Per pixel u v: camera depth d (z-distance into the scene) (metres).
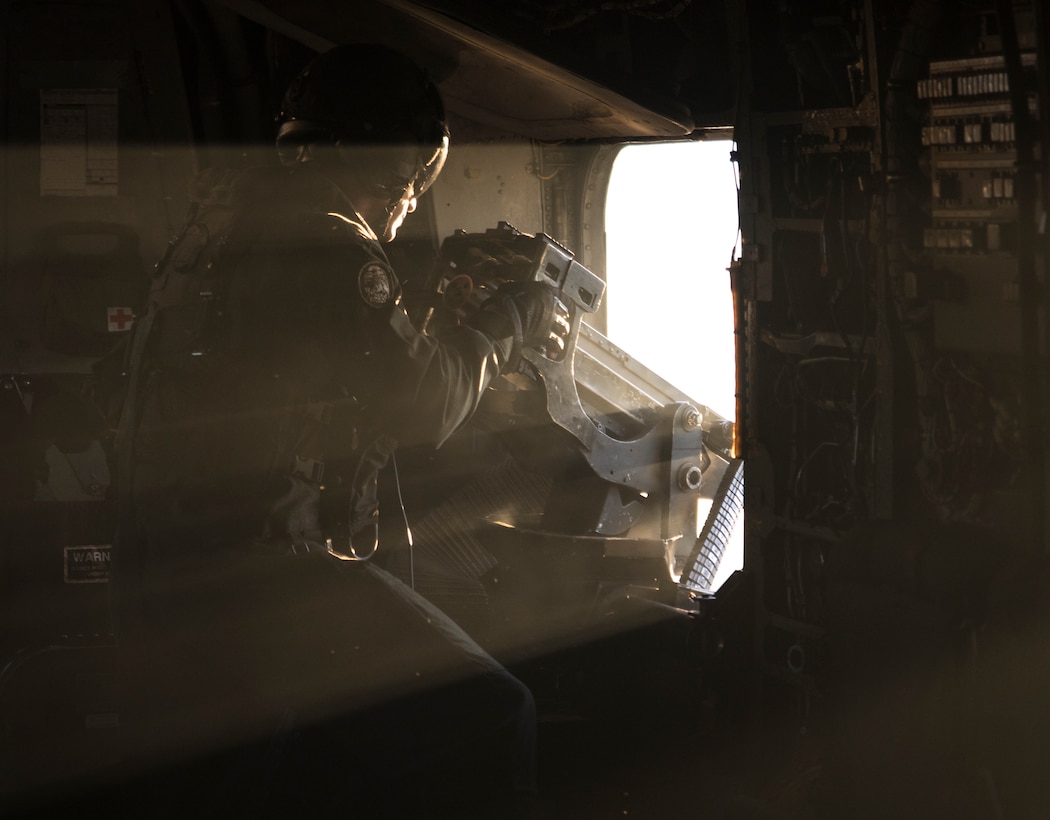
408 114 2.89
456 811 2.65
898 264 2.70
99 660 3.74
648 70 4.23
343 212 2.75
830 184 2.94
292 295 2.59
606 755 3.61
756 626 3.24
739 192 3.24
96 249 3.80
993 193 2.46
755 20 3.13
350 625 2.66
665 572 4.22
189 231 2.78
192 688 2.65
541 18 3.95
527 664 4.15
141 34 3.77
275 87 4.76
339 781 2.69
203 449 2.62
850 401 2.94
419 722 2.66
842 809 2.78
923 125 2.65
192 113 4.24
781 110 3.10
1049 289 2.31
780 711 3.19
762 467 3.22
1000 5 2.35
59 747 3.70
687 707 3.64
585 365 4.32
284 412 2.62
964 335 2.57
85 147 3.77
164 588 2.62
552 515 4.44
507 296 3.03
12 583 3.74
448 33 3.96
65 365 3.79
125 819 2.78
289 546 2.61
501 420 4.21
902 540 2.67
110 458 3.63
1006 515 2.49
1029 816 2.34
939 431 2.66
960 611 2.46
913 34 2.60
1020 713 2.36
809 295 3.08
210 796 2.66
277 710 2.63
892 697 2.61
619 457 4.28
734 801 3.09
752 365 3.24
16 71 3.73
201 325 2.63
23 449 3.72
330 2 3.87
